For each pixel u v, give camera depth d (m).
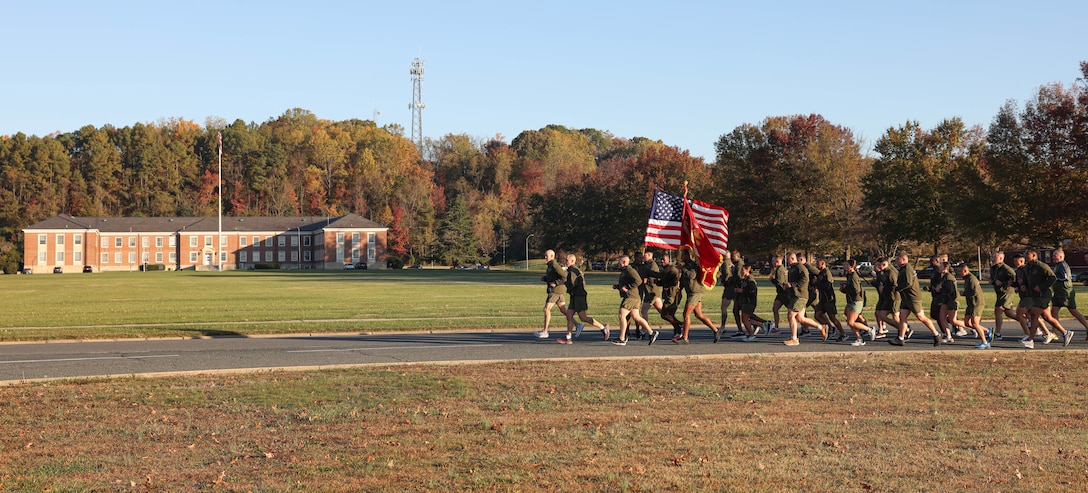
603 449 8.79
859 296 18.59
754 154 74.56
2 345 18.98
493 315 26.44
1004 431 9.65
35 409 10.98
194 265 134.88
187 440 9.32
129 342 19.58
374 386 12.75
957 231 63.44
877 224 71.00
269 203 176.88
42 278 79.44
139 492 7.43
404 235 144.12
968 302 18.23
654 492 7.34
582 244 106.00
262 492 7.36
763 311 27.62
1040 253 63.50
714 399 11.64
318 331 21.73
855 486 7.51
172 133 191.00
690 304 19.02
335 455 8.62
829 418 10.38
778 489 7.42
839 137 71.44
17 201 156.75
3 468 8.18
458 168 187.00
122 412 10.78
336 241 134.88
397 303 33.31
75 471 8.08
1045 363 15.31
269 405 11.24
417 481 7.69
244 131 184.75
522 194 170.38
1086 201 51.75
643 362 15.44
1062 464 8.24
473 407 11.09
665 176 96.75
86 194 167.88
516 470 8.02
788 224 71.50
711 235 20.00
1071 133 53.50
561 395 11.95
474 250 137.38
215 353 17.09
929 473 7.93
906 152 70.38
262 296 40.28
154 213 170.00
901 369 14.53
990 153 57.97
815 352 17.03
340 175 180.62
